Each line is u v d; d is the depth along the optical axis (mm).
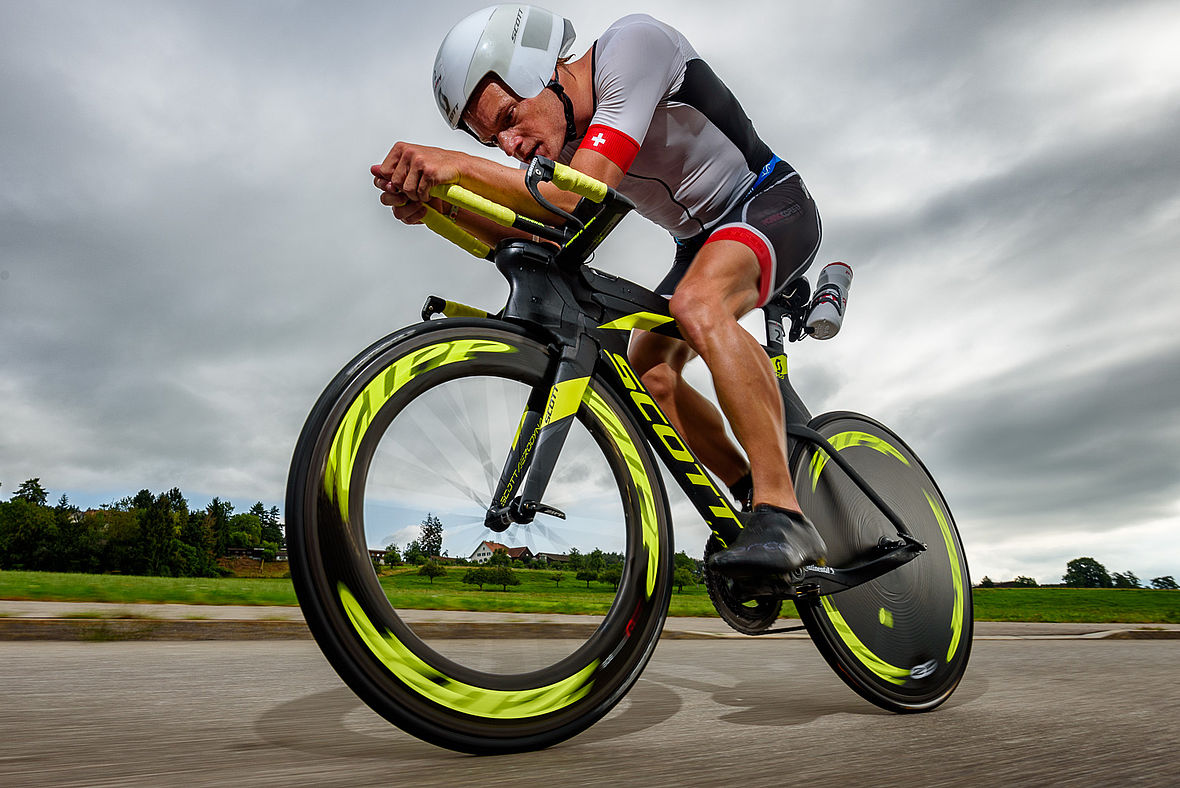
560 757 914
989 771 838
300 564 851
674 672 2137
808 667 2369
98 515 73625
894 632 1536
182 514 75500
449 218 1239
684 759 897
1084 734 1128
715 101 1510
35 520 71438
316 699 1423
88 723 1147
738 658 2691
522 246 1149
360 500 912
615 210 1110
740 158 1562
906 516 1697
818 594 1313
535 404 1164
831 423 1675
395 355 991
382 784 737
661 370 1580
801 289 1726
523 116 1377
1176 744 1040
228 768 814
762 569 1133
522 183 1177
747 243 1401
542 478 1047
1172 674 2182
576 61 1444
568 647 1063
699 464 1254
